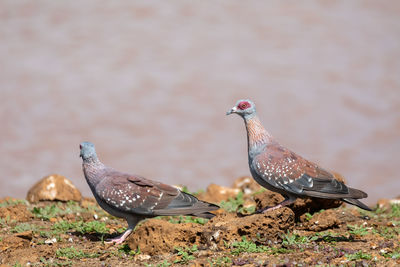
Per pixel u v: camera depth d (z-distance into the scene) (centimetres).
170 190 1263
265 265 1077
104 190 1269
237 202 1747
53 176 1830
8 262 1153
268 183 1385
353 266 1056
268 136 1442
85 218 1558
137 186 1259
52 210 1627
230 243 1199
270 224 1236
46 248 1217
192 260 1128
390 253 1139
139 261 1148
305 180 1354
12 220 1466
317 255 1128
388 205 1767
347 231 1370
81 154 1315
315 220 1402
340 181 1461
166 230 1194
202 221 1453
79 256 1186
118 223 1533
